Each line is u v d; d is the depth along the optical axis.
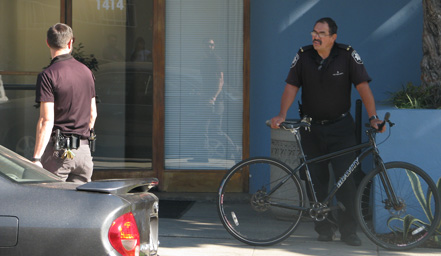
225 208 9.35
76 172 8.06
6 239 5.11
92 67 12.85
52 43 7.88
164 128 12.83
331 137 9.19
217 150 12.82
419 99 10.34
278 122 9.19
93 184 5.53
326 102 9.14
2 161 5.94
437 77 10.34
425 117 9.56
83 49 12.84
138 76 12.82
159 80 12.75
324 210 9.10
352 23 12.09
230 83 12.75
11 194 5.27
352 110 12.12
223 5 12.69
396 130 9.59
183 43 12.78
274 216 9.28
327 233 9.57
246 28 12.56
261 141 12.52
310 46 9.26
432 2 10.25
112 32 12.82
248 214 9.32
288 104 9.35
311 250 9.10
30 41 12.91
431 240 9.47
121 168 12.87
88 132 8.05
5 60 12.96
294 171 9.16
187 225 10.46
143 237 5.52
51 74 7.71
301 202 9.18
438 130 9.55
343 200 9.30
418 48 11.99
